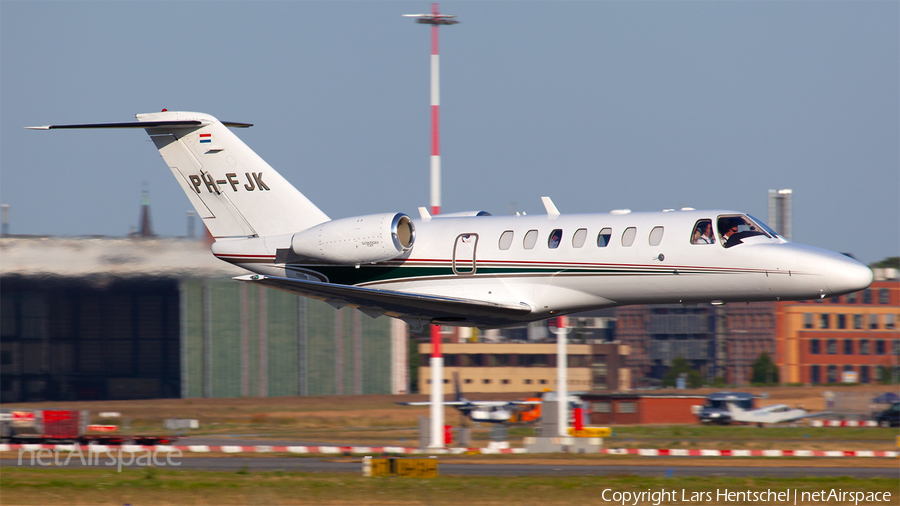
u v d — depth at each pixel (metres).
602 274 77.69
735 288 75.06
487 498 61.31
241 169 90.81
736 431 152.62
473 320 85.81
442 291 83.56
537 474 77.00
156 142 92.12
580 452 102.19
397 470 72.88
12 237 169.62
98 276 169.75
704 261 74.94
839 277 71.56
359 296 81.06
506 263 81.00
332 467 85.50
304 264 88.50
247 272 91.88
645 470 81.56
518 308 79.31
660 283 76.50
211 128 91.00
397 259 85.19
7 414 120.25
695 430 155.38
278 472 76.19
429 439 106.31
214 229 92.19
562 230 80.00
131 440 115.25
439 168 104.56
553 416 108.88
